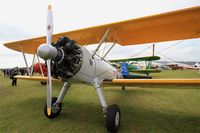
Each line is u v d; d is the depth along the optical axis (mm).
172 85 2967
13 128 2676
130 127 2725
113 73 4457
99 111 3629
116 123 2555
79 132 2525
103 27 3412
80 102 4539
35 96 5395
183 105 4176
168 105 4184
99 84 3297
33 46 4730
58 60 2580
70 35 4012
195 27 3324
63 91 3393
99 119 3102
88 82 3057
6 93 6008
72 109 3785
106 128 2676
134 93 6156
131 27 3377
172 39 4133
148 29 3480
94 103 4418
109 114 2518
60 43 2664
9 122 2943
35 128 2672
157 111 3643
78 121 2992
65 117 3211
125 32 3676
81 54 2730
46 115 3115
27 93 5988
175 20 3008
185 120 3053
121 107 4023
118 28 3438
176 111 3633
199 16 2826
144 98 5160
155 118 3164
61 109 3648
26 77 4578
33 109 3777
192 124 2852
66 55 2582
